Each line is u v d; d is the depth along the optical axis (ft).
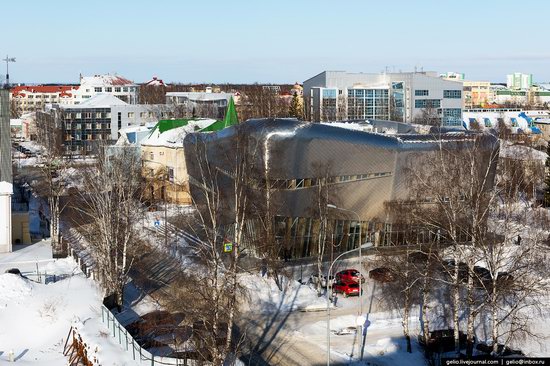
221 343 165.17
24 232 296.51
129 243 225.97
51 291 215.31
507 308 193.77
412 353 171.42
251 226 241.14
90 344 163.43
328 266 249.55
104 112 639.35
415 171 250.57
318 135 245.86
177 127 393.91
